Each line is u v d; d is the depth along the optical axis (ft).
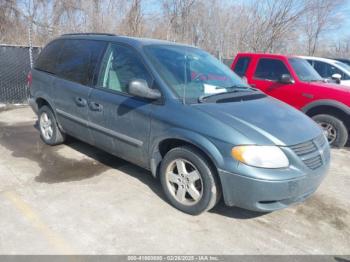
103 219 11.05
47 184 13.29
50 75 16.62
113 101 12.96
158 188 13.38
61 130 16.98
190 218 11.35
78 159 15.99
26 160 15.64
